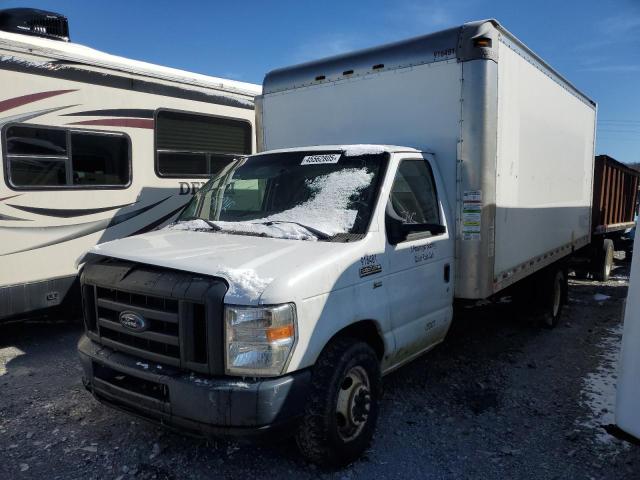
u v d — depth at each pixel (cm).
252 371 296
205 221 437
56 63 612
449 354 582
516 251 541
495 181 470
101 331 359
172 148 735
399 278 393
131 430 402
